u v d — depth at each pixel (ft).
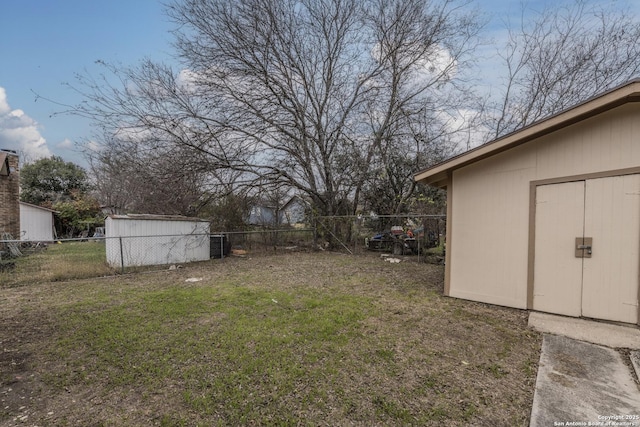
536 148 14.70
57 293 18.26
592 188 13.19
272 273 24.73
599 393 8.07
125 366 9.37
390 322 13.29
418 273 24.72
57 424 6.84
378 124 40.55
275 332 12.00
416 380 8.63
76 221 68.33
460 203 17.40
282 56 36.94
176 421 6.89
